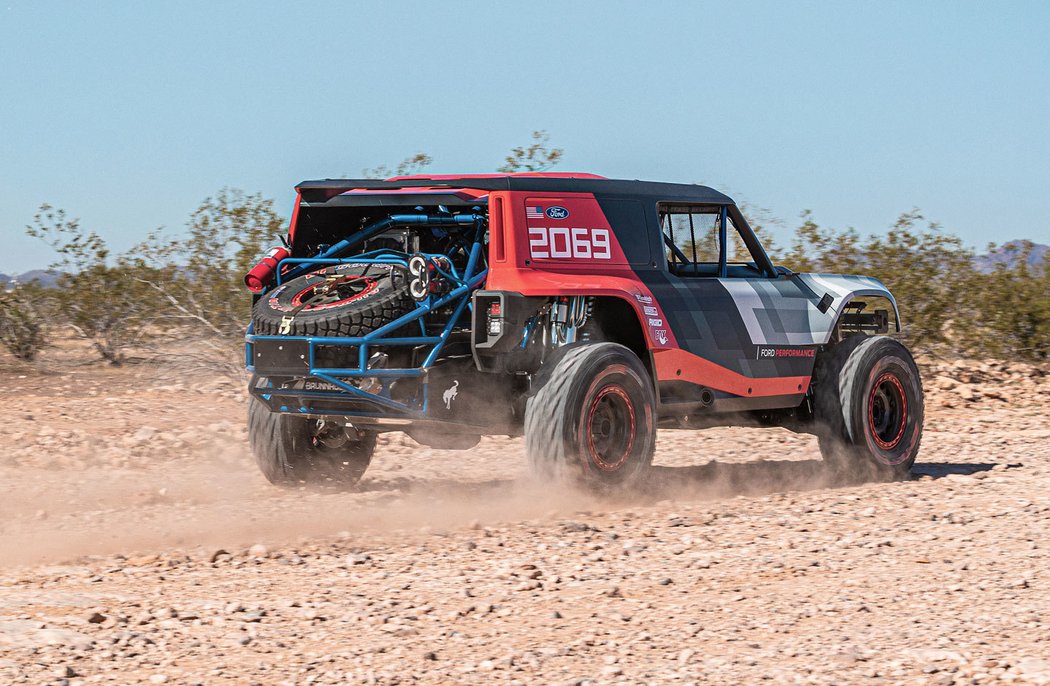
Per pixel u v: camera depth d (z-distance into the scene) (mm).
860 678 5559
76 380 21047
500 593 6980
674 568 7648
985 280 22797
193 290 21688
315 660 5762
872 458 11461
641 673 5617
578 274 9812
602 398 9664
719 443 14516
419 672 5613
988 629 6320
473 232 10047
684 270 10844
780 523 9156
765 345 10922
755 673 5621
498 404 9914
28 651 5805
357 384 9359
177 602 6723
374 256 10055
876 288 12070
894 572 7590
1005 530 8922
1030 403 19047
